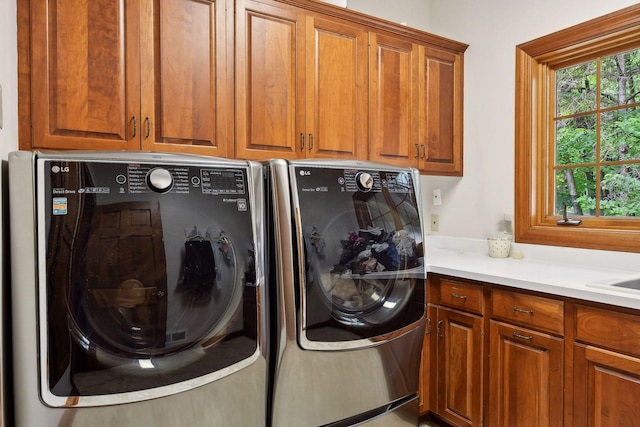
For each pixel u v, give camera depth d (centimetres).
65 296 97
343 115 231
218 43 195
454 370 213
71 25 163
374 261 152
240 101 201
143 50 177
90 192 101
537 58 246
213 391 115
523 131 250
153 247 108
